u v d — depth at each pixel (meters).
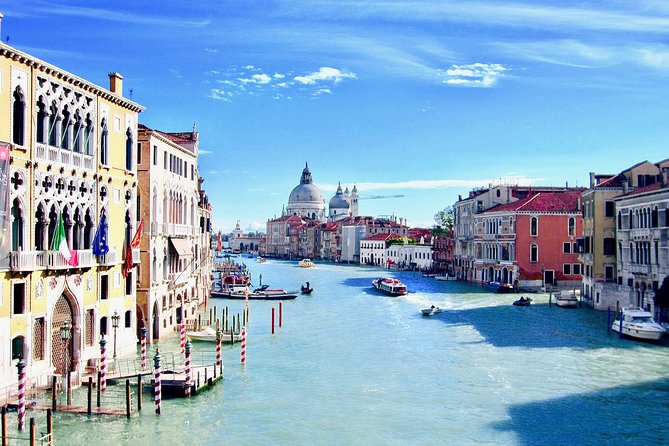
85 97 28.09
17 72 23.48
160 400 24.97
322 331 45.12
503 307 56.78
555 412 24.77
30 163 24.27
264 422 24.05
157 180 37.69
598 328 43.31
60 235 25.67
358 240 156.25
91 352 28.77
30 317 24.27
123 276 32.16
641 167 52.12
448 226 116.00
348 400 26.89
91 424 23.05
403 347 38.31
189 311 46.28
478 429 23.12
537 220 70.12
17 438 20.44
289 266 149.25
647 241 43.03
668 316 39.66
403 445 21.73
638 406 25.30
